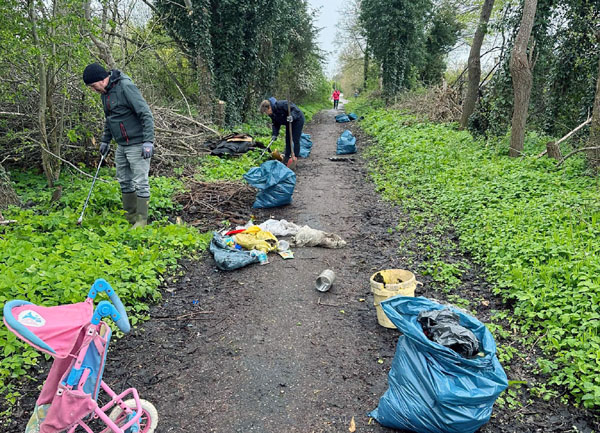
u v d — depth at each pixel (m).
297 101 30.86
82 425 2.43
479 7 19.77
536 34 10.55
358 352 3.69
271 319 4.19
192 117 12.02
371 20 24.64
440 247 5.75
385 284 4.06
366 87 37.47
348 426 2.92
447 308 3.12
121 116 5.55
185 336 3.90
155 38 14.18
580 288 4.02
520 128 9.42
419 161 10.04
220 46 15.22
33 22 5.50
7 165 7.88
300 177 9.95
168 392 3.20
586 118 10.07
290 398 3.17
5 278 3.75
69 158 7.85
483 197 6.95
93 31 6.04
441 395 2.55
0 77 6.59
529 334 3.83
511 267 4.76
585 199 6.27
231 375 3.40
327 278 4.71
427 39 27.75
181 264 5.24
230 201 7.61
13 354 3.30
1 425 2.78
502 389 2.63
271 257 5.59
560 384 3.22
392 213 7.34
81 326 2.29
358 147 14.27
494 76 11.30
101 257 4.66
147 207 5.99
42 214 6.04
